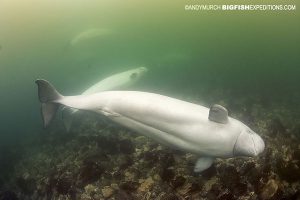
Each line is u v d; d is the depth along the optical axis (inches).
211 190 223.3
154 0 1419.8
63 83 1059.9
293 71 1149.7
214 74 1035.9
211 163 229.9
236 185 221.8
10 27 1517.0
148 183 244.5
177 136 226.2
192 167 258.8
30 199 333.4
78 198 261.4
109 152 321.1
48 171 345.4
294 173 225.5
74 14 1483.8
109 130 400.5
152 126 231.8
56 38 1589.6
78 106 259.9
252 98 553.0
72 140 422.3
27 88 1775.3
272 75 1019.3
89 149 343.0
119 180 263.3
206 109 227.9
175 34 1727.4
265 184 215.8
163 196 224.4
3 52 1692.9
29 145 553.0
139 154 296.8
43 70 1691.7
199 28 1686.8
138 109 231.8
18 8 1406.3
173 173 246.2
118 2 1421.0
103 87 418.3
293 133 329.7
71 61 944.3
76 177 284.0
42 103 277.9
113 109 242.4
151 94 235.0
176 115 222.1
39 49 1643.7
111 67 914.7
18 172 424.2
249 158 257.8
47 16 1481.3
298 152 249.3
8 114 1264.8
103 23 1573.6
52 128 574.9
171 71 978.1
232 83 824.3
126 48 1127.6
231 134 214.1
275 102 570.3
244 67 1296.8
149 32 1657.2
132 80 455.2
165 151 282.8
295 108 518.6
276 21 1624.0
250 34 1847.9
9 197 351.3
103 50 963.3
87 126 453.7
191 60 1070.4
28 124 893.2
